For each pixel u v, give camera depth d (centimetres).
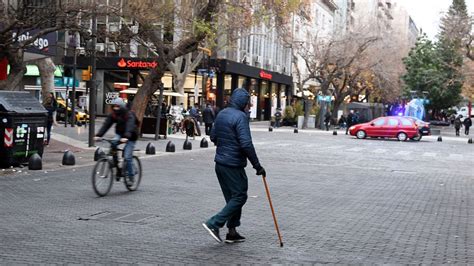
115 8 1842
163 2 2050
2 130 1536
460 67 4959
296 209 1073
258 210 1045
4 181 1320
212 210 1027
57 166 1623
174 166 1772
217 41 4231
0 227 840
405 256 733
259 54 6238
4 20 1708
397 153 2753
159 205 1066
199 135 3300
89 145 2247
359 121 5988
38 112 1630
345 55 4941
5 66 1972
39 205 1029
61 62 5159
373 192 1361
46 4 1717
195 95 4788
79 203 1059
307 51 5097
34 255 688
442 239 846
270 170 1773
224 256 707
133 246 745
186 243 771
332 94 6062
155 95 4044
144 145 2489
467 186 1559
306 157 2306
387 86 5462
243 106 771
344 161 2198
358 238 834
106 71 5556
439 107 7156
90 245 743
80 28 1811
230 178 758
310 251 745
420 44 6831
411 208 1136
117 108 1179
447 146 3525
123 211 992
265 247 760
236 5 2669
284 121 5691
